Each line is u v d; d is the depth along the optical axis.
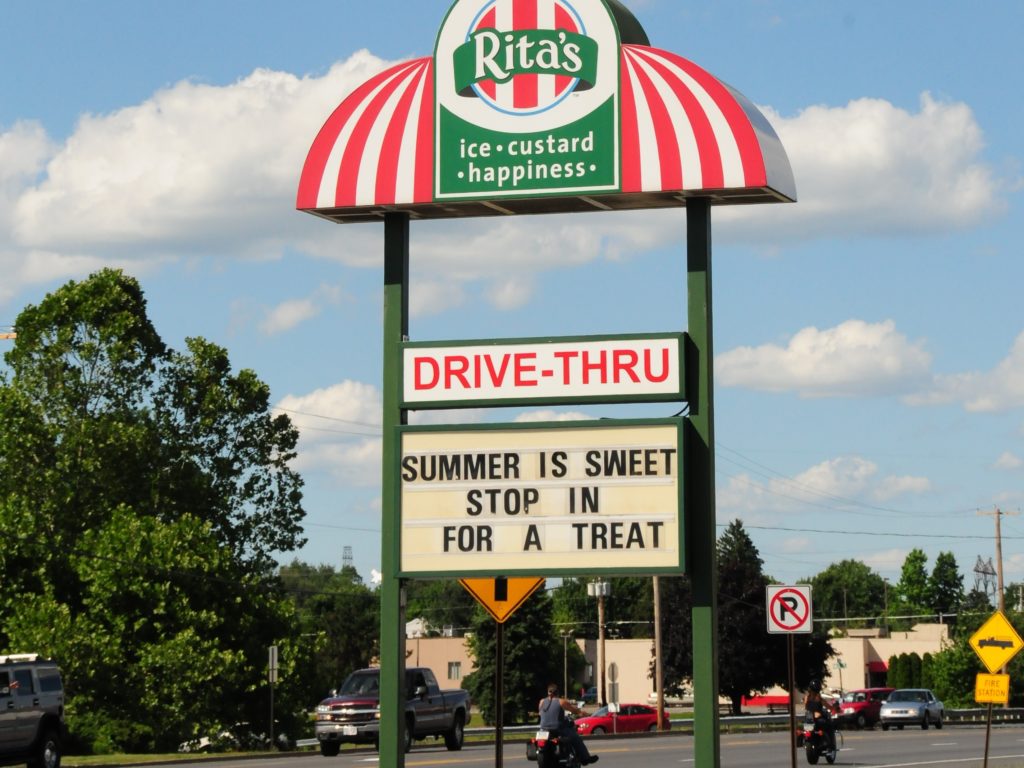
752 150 18.38
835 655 83.62
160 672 46.62
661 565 18.16
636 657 117.19
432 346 19.14
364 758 38.69
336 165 19.62
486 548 18.69
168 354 56.47
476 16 19.44
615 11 19.45
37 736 32.72
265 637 50.16
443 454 18.94
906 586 184.75
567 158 18.92
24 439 53.03
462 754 38.59
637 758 36.69
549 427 18.69
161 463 54.81
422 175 19.36
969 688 92.44
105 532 48.34
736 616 82.38
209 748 47.12
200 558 48.34
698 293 18.62
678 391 18.36
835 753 35.03
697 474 18.41
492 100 19.23
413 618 168.00
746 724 64.06
